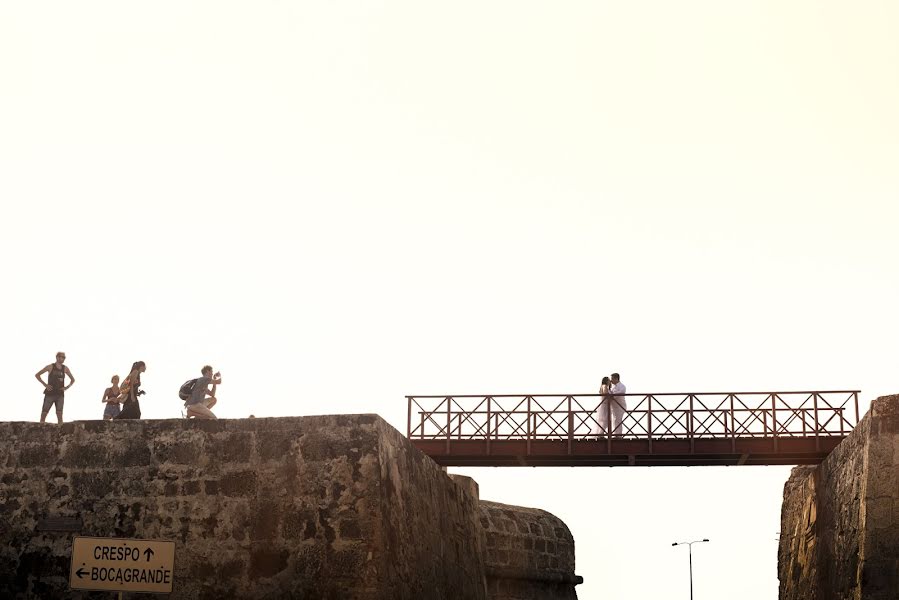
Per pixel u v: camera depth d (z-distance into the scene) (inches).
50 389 852.6
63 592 757.3
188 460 762.8
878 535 799.1
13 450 783.7
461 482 1056.2
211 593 740.0
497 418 954.1
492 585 1144.8
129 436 773.9
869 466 810.8
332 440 747.4
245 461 755.4
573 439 947.3
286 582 731.4
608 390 1025.5
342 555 728.3
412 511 814.5
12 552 768.3
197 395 796.0
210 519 751.1
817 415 940.6
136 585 603.5
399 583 762.8
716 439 943.0
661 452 943.7
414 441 954.1
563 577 1268.5
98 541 609.6
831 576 922.7
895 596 786.2
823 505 965.2
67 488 772.6
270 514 743.7
